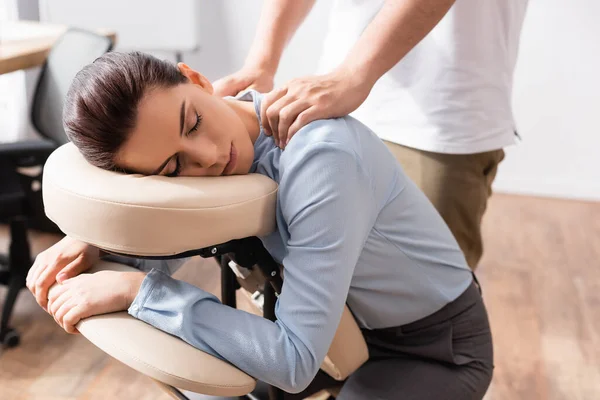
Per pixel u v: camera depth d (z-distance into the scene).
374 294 1.07
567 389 2.00
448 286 1.10
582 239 2.96
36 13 3.45
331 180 0.88
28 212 2.13
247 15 3.38
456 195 1.44
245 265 0.94
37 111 2.35
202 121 0.90
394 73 1.43
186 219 0.82
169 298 0.89
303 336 0.89
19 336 2.17
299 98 0.97
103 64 0.86
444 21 1.37
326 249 0.88
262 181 0.92
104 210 0.82
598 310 2.41
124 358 0.86
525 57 3.20
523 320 2.34
